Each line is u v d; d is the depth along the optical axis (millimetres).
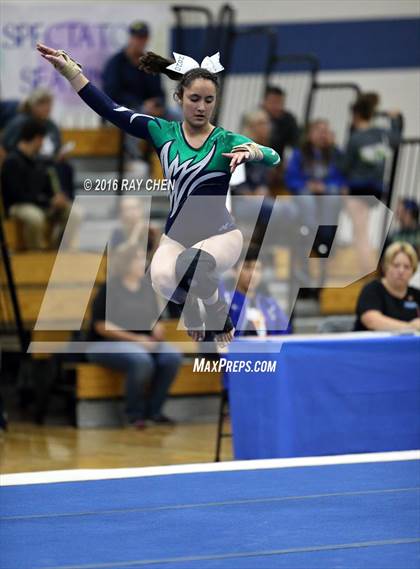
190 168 7406
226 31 19125
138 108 15945
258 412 10141
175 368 13477
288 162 16453
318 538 7062
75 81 7496
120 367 13281
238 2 19375
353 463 9414
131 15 16938
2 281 14656
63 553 6750
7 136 15797
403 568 6371
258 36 19562
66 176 15305
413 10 19047
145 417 13664
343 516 7621
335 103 19188
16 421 14000
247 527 7340
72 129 16422
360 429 10305
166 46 17297
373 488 8469
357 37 19156
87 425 13633
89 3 17781
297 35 19375
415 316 11406
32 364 13836
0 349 14750
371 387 10336
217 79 7457
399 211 15945
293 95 19422
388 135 15672
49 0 17625
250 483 8664
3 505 8016
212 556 6648
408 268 11227
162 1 18750
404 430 10438
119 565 6461
